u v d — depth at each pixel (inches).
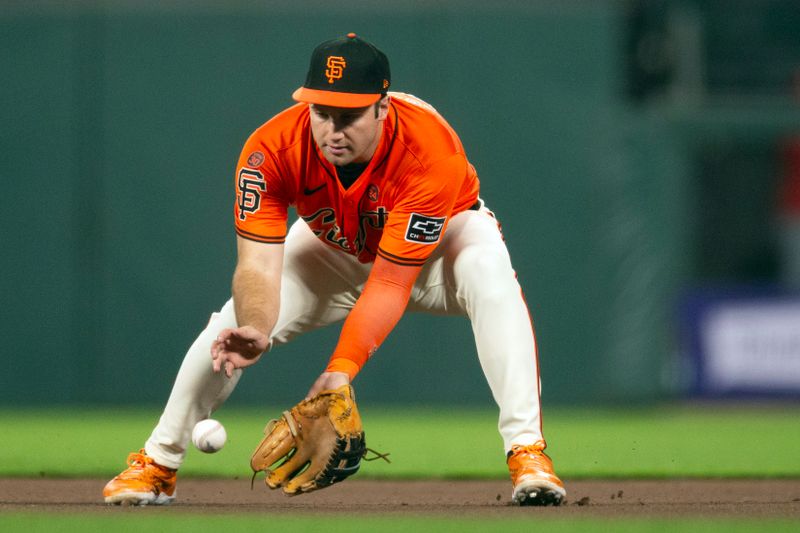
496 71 1628.9
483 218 625.3
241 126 1627.7
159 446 609.9
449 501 683.4
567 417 1546.5
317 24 1632.6
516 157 1625.2
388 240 577.9
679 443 1181.7
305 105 585.0
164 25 1630.2
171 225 1617.9
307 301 632.4
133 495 605.9
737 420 1524.4
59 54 1633.9
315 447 547.8
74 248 1621.6
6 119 1631.4
